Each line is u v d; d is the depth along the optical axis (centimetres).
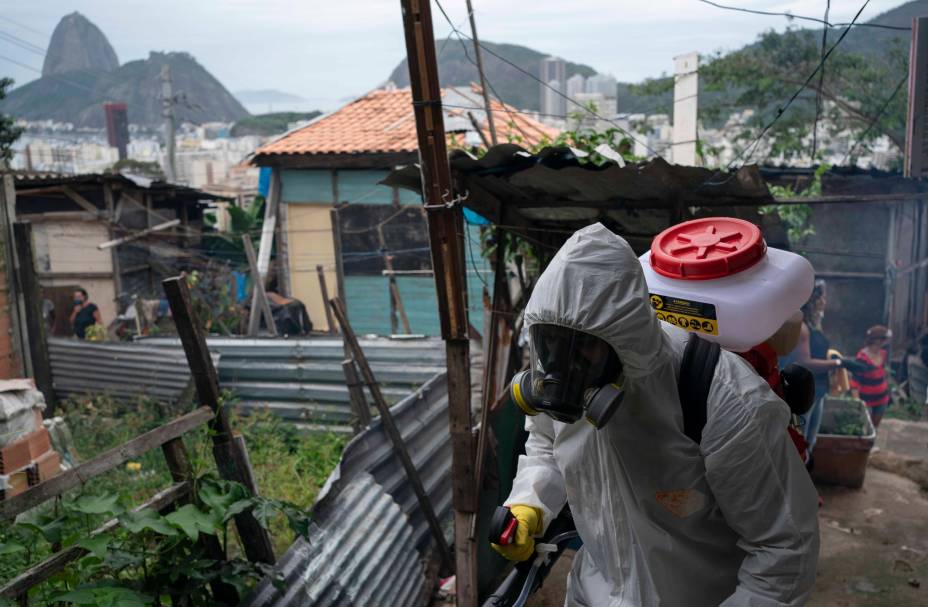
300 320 1597
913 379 1112
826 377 598
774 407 183
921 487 610
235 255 2167
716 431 181
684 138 1280
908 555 502
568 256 168
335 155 1608
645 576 198
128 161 4303
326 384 967
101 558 298
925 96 738
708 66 1773
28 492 283
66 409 988
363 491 507
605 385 169
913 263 1262
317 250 1698
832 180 1178
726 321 198
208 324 1498
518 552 212
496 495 468
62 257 1736
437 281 402
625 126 1719
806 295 207
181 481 350
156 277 1884
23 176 1703
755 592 184
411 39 360
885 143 2006
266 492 705
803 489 186
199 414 359
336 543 447
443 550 572
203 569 349
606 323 162
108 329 1551
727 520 190
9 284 988
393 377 947
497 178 447
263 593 371
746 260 204
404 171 425
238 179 4700
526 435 512
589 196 471
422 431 652
